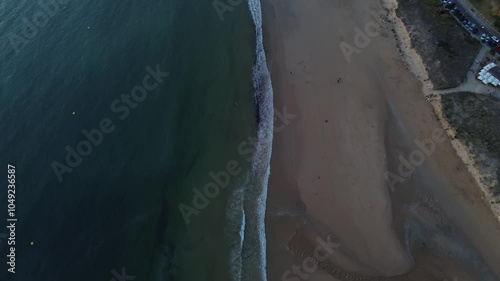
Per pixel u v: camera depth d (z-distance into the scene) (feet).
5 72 153.69
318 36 168.25
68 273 110.22
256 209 125.18
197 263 114.11
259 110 148.15
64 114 143.02
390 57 159.22
